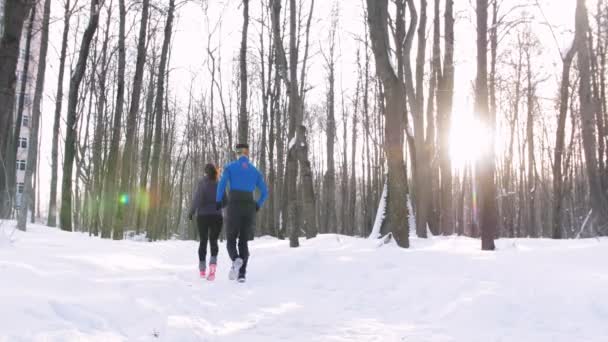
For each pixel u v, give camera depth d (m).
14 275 3.95
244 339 3.81
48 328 2.98
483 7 9.77
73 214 35.31
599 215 11.20
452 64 15.93
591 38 17.97
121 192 15.94
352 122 35.03
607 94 20.44
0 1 6.41
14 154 19.39
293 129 13.43
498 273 6.03
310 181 12.61
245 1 18.70
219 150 37.19
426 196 13.76
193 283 6.30
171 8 18.64
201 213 7.12
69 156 15.54
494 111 17.81
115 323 3.53
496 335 4.04
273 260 7.78
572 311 4.57
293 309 5.08
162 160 31.95
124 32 16.97
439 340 3.90
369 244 9.16
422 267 6.79
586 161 11.61
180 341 3.47
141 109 29.45
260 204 7.15
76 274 4.84
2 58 5.90
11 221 12.81
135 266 6.90
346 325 4.41
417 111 14.46
